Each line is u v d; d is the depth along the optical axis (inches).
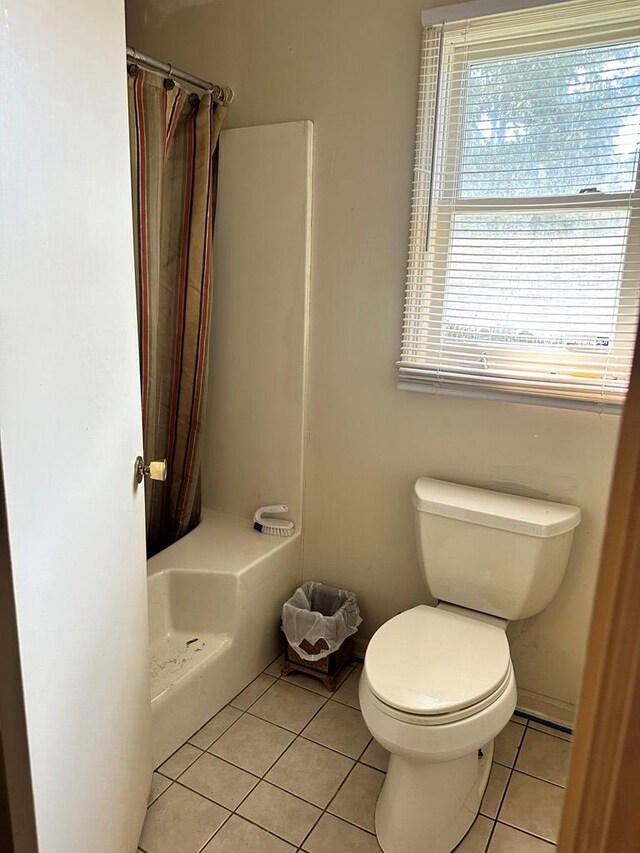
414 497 72.9
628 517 17.7
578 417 68.6
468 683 56.4
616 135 63.2
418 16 69.6
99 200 43.7
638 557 17.5
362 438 82.5
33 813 34.4
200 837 59.6
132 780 55.1
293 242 81.6
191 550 82.4
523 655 76.7
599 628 18.9
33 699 34.1
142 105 70.4
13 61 31.7
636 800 18.6
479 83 68.7
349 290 79.7
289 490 88.7
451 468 77.0
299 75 77.9
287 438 87.4
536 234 68.9
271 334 85.7
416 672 57.8
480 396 72.3
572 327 68.6
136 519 54.1
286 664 83.1
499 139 68.9
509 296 70.5
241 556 80.8
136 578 54.6
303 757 69.7
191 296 82.5
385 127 73.7
